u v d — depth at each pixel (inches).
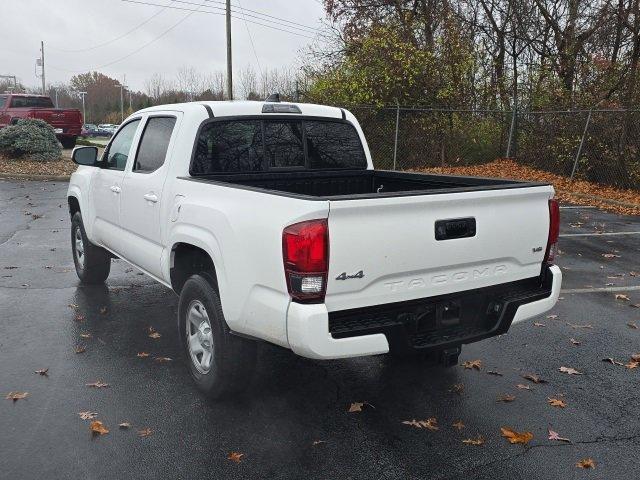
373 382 173.2
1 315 223.5
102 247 246.8
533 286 163.2
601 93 627.8
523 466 131.6
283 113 197.6
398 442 140.7
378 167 713.6
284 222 126.3
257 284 134.7
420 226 135.0
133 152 204.4
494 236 148.3
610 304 250.2
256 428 145.6
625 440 143.3
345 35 779.4
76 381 169.5
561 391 169.3
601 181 593.0
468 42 742.5
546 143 661.9
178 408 154.7
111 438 139.8
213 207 149.7
